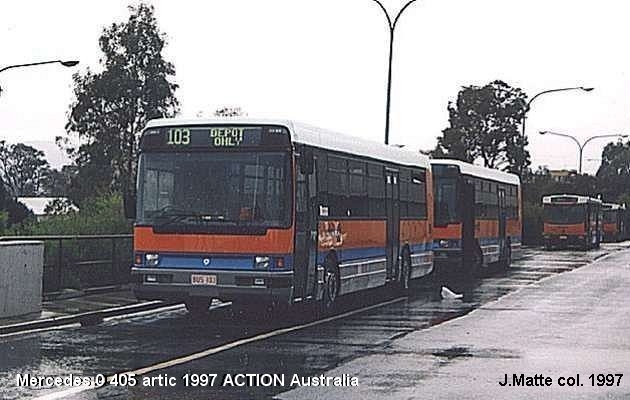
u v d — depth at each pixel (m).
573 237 67.19
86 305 21.16
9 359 14.03
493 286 30.36
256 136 18.25
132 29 51.97
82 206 35.16
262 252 17.92
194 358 14.25
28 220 30.66
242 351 15.05
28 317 18.78
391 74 37.28
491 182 37.72
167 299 18.55
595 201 72.12
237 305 22.73
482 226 35.78
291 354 14.75
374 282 23.72
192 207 18.30
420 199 28.41
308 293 19.17
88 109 51.62
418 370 13.29
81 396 11.25
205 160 18.39
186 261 18.20
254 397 11.26
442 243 33.06
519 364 13.95
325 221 20.08
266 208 18.05
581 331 18.11
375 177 23.88
